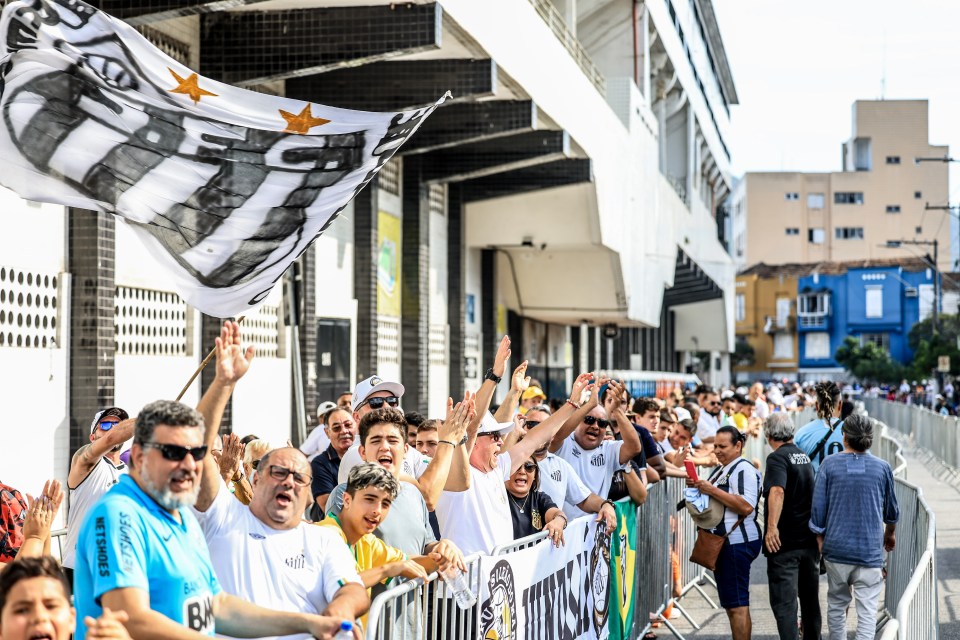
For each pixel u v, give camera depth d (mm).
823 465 8883
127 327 11461
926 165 119188
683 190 41312
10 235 9664
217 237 6879
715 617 11008
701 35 45156
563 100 18703
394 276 18594
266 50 12398
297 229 7004
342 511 5508
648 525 9695
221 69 12453
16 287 9734
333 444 7871
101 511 3951
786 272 104438
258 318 14164
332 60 12258
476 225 22922
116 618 3604
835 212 119875
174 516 4121
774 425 9172
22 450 9789
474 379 23766
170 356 12273
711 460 12531
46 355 10133
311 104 6898
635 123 27422
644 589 9500
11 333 9664
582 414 8789
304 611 4891
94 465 6324
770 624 10594
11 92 6180
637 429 10055
